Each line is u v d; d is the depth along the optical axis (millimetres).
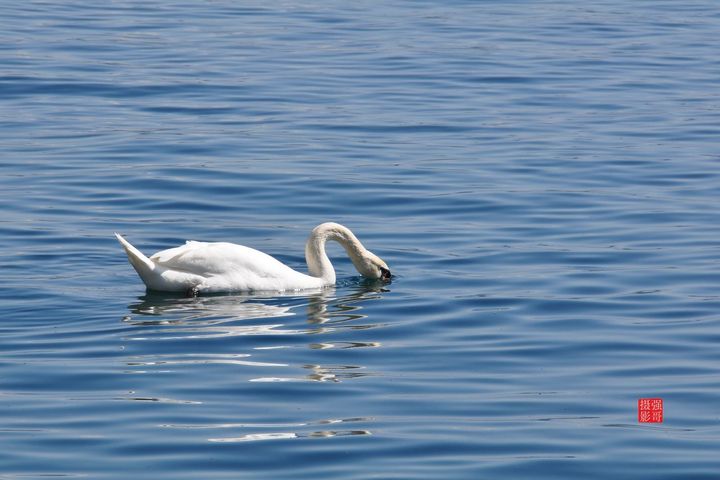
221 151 25312
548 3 47094
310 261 17641
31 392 12945
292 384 13234
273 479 10852
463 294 16875
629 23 42406
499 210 21453
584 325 15438
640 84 32469
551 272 17891
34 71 32500
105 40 37281
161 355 14195
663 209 21391
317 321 15695
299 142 26188
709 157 25062
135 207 21531
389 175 23672
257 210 21547
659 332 15109
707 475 10977
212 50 36188
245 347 14547
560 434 11891
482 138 26750
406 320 15727
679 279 17438
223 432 11875
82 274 17812
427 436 11805
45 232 19844
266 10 44000
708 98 30812
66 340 14742
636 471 11062
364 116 28656
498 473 11000
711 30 41031
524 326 15422
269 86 31625
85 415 12273
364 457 11328
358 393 12984
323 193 22484
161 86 31297
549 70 34125
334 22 41625
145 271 16844
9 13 41844
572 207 21594
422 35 39312
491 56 35969
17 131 26766
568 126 27906
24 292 16766
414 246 19469
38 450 11414
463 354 14336
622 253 18812
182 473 10961
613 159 24906
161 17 41938
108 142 25906
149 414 12312
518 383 13344
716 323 15430
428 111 29281
